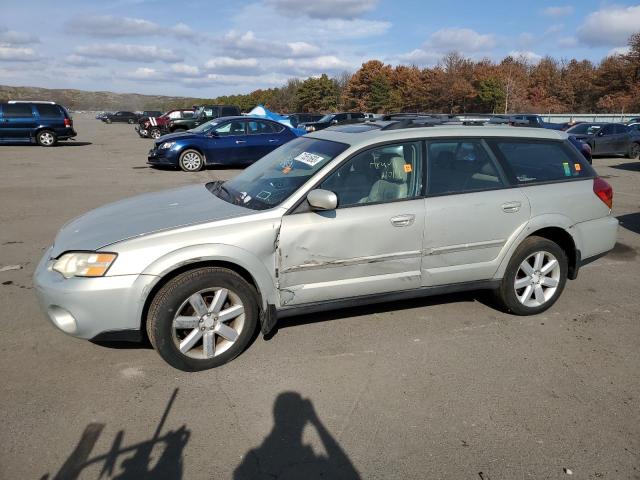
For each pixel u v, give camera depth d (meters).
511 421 2.99
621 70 57.72
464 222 4.01
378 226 3.74
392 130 4.06
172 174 13.46
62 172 13.37
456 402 3.16
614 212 9.14
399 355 3.73
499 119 4.85
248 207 3.71
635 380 3.46
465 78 67.19
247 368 3.53
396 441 2.80
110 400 3.13
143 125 30.25
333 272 3.70
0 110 20.72
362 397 3.21
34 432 2.82
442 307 4.61
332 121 27.23
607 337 4.08
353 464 2.63
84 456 2.65
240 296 3.50
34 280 3.43
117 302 3.21
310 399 3.18
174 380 3.37
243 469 2.58
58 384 3.30
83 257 3.27
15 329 4.04
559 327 4.25
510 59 81.69
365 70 80.38
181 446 2.74
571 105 68.19
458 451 2.73
